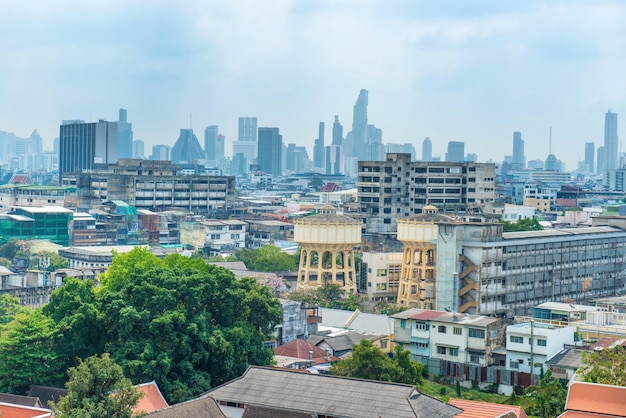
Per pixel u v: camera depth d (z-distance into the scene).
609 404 151.12
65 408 139.25
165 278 194.25
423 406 150.00
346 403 150.88
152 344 183.00
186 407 143.38
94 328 187.88
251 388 158.12
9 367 179.62
